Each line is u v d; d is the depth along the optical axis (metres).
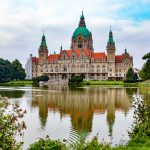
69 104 90.56
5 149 22.84
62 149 27.17
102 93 136.12
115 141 42.62
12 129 23.83
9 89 168.50
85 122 58.16
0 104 24.81
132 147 31.27
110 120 60.59
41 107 82.06
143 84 168.88
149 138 34.06
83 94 130.50
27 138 43.72
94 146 28.20
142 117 38.38
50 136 45.75
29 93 134.75
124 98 110.88
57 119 61.34
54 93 136.25
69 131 49.59
